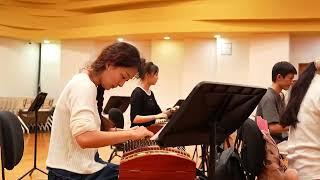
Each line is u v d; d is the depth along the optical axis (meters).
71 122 1.81
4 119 2.29
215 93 1.64
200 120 1.72
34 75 11.88
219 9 8.62
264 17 8.29
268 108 3.32
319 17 7.95
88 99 1.84
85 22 10.16
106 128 2.07
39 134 10.04
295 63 9.15
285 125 2.44
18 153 2.39
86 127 1.77
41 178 4.69
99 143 1.79
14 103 10.55
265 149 2.62
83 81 1.90
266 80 8.99
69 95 1.90
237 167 2.55
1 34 10.59
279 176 2.54
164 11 9.16
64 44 10.94
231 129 1.91
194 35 9.62
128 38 10.38
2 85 11.03
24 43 11.54
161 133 1.66
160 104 10.51
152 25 9.25
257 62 9.09
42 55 11.96
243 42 9.70
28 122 10.32
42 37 10.67
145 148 2.09
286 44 8.78
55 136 1.97
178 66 10.46
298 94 2.38
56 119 1.97
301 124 2.35
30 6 10.68
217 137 1.88
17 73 11.40
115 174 1.99
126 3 9.75
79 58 10.82
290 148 2.41
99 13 9.98
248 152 2.57
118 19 9.66
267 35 8.98
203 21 8.85
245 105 1.81
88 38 10.44
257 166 2.58
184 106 1.60
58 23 10.51
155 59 10.58
